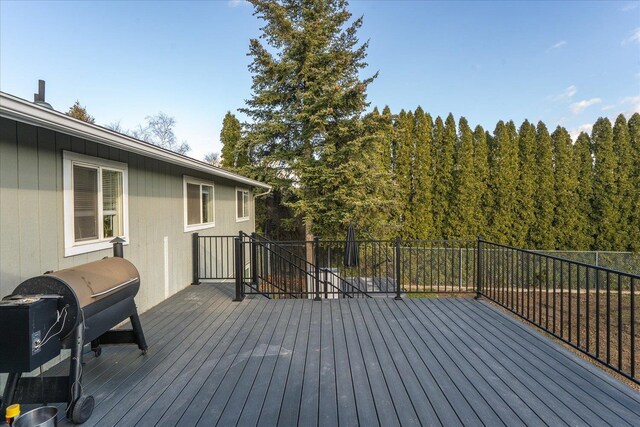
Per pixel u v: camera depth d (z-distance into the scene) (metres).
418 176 11.50
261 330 3.61
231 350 3.08
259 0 9.42
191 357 2.94
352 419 2.02
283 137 11.03
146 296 4.56
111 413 2.10
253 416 2.06
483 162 11.42
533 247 11.19
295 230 12.80
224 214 8.21
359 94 9.05
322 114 9.28
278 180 10.93
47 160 2.95
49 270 2.95
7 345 1.82
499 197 11.24
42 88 3.21
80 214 3.38
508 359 2.86
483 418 2.02
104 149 3.74
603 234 10.77
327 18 9.84
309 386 2.42
